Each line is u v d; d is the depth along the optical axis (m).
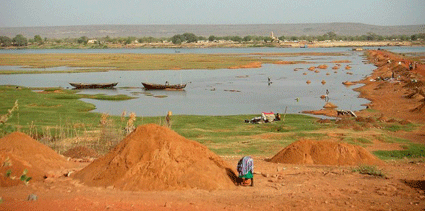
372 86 75.75
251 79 92.75
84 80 90.12
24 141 18.89
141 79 93.31
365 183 15.74
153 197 13.16
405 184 15.45
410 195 13.56
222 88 77.88
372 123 40.09
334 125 40.16
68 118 42.84
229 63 135.38
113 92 72.81
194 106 57.91
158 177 14.54
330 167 20.06
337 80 88.94
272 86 80.25
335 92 70.75
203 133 36.28
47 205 11.49
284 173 18.34
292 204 12.45
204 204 12.38
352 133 33.84
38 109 48.56
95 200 12.45
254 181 16.36
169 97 67.06
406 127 38.97
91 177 15.25
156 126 16.22
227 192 14.27
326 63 138.25
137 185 14.31
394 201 12.76
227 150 28.77
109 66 124.62
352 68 117.56
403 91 65.44
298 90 74.19
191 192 14.03
